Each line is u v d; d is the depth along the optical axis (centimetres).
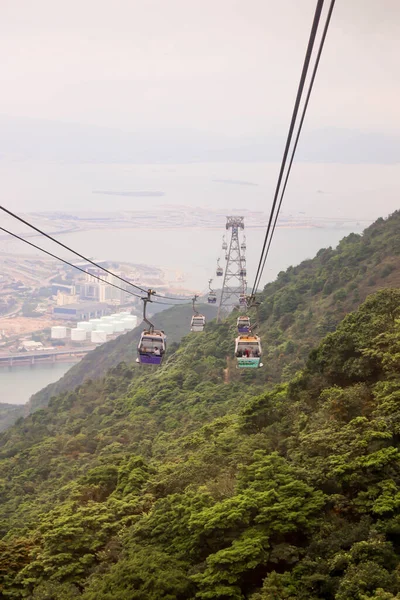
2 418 15750
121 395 9119
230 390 7150
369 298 4128
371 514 2314
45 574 2753
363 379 3491
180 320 16925
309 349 7425
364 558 2033
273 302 9812
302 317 8688
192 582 2234
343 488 2528
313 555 2217
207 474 3281
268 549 2328
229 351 8681
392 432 2608
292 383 3972
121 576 2269
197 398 7138
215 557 2233
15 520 4316
